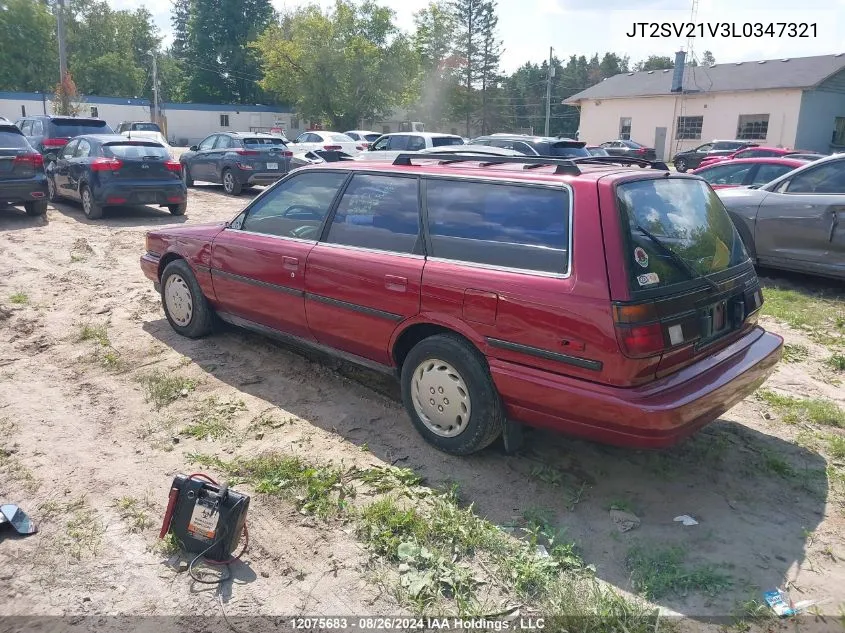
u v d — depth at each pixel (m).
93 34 70.12
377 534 3.47
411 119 67.81
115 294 7.66
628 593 3.10
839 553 3.40
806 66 34.78
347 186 4.82
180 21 82.69
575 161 4.53
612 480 4.04
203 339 6.16
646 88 39.44
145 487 3.87
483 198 4.07
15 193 11.70
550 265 3.66
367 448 4.33
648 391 3.46
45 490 3.81
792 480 4.06
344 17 53.19
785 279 9.05
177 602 3.03
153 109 56.97
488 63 67.94
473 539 3.42
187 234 5.95
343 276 4.56
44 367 5.55
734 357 3.97
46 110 52.12
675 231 3.84
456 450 4.15
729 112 35.53
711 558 3.35
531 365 3.71
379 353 4.53
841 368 5.92
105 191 12.25
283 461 4.12
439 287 4.03
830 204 8.03
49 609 2.97
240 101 76.44
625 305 3.38
